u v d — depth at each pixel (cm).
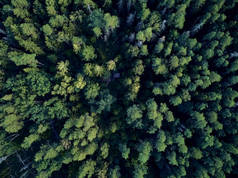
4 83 3422
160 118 3112
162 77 3491
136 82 3328
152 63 3356
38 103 3306
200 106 3170
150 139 3288
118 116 3469
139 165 3106
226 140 3312
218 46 3284
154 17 3225
